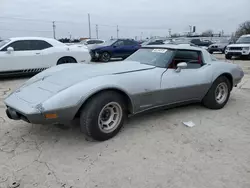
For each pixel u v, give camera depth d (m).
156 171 2.39
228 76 4.44
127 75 3.13
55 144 2.94
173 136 3.19
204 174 2.34
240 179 2.26
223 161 2.58
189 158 2.63
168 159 2.61
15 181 2.21
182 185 2.17
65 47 8.13
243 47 14.60
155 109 3.48
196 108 4.39
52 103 2.57
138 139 3.08
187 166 2.48
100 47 13.36
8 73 7.12
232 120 3.82
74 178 2.27
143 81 3.21
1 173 2.33
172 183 2.20
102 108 2.85
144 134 3.23
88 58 8.65
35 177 2.28
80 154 2.71
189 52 3.97
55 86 2.85
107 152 2.75
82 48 8.62
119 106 3.04
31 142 2.98
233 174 2.34
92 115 2.79
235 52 14.97
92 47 13.91
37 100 2.67
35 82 3.18
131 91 3.05
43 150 2.79
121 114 3.11
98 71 3.19
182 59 3.86
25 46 7.38
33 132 3.27
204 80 3.95
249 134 3.29
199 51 4.15
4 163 2.50
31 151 2.76
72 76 3.05
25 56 7.26
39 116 2.55
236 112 4.22
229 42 21.38
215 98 4.23
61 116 2.64
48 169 2.41
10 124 3.55
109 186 2.16
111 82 2.89
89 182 2.21
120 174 2.34
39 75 3.47
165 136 3.18
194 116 3.96
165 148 2.86
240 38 15.84
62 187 2.14
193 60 4.03
